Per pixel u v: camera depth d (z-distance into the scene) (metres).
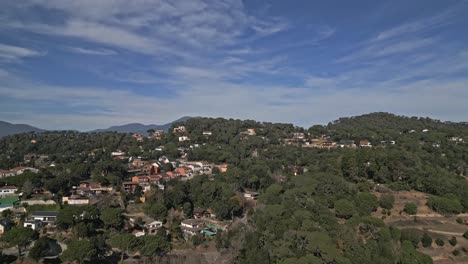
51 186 106.19
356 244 60.75
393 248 62.81
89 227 84.12
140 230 91.94
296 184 97.62
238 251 76.19
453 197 84.88
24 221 86.00
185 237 93.00
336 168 109.44
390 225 73.38
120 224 90.56
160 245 77.62
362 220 69.06
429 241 67.56
